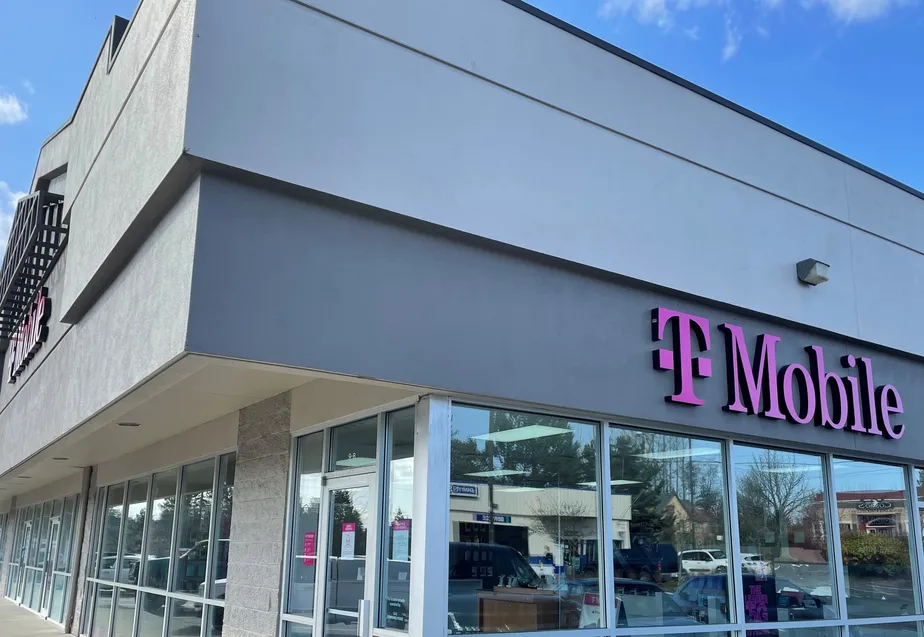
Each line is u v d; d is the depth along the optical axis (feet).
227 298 14.66
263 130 15.61
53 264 36.11
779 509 24.41
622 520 20.43
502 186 19.15
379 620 18.33
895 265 30.14
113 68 25.00
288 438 23.77
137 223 17.75
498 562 17.74
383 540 18.74
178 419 29.32
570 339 19.62
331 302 15.85
